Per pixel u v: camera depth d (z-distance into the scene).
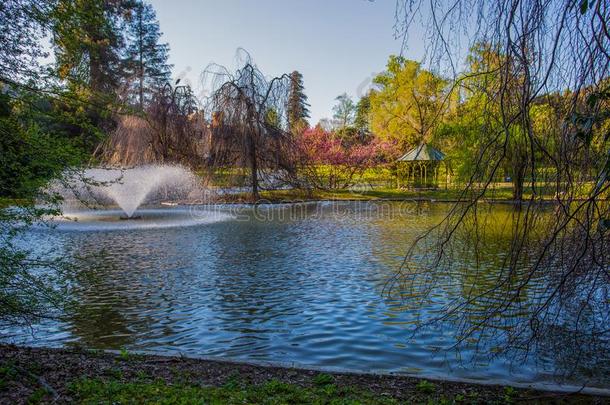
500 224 11.14
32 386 3.28
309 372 3.79
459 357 4.23
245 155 20.03
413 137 30.59
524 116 3.11
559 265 3.66
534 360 4.07
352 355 4.35
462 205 3.89
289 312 5.64
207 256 9.16
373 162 30.70
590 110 3.10
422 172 29.09
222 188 21.64
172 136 20.77
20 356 3.96
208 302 6.08
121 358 4.02
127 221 14.55
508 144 3.47
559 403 3.25
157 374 3.64
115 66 28.03
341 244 10.58
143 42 36.16
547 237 3.58
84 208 17.67
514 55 3.06
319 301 6.07
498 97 3.37
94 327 5.16
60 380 3.41
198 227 13.48
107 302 6.08
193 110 21.00
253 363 3.96
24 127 4.19
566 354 4.03
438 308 5.62
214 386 3.40
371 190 27.78
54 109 4.51
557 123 3.36
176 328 5.12
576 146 3.28
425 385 3.46
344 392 3.33
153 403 2.95
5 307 3.97
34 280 4.06
